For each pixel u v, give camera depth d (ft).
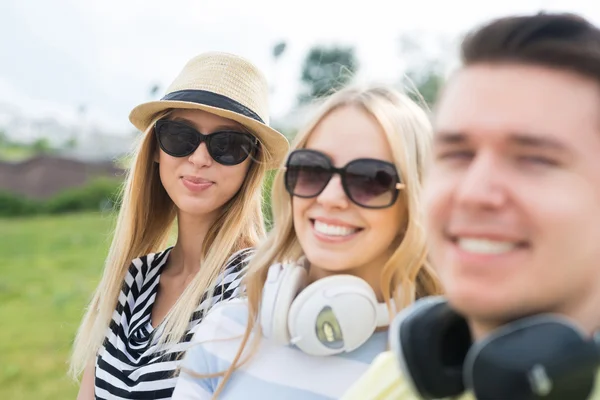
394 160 4.83
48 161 66.74
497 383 2.16
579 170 2.24
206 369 5.43
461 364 2.67
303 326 4.65
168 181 7.44
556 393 2.11
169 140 7.29
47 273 32.37
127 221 7.89
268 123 8.07
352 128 4.89
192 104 7.18
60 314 24.86
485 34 2.42
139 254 8.03
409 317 2.72
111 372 6.84
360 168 4.75
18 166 66.13
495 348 2.21
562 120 2.25
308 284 5.19
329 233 4.86
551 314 2.35
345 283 4.70
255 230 7.82
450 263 2.36
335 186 4.77
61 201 61.98
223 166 7.24
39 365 18.71
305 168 4.90
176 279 7.64
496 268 2.26
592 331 2.38
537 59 2.30
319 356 4.91
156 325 7.28
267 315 4.84
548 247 2.23
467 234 2.31
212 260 7.02
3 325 23.07
